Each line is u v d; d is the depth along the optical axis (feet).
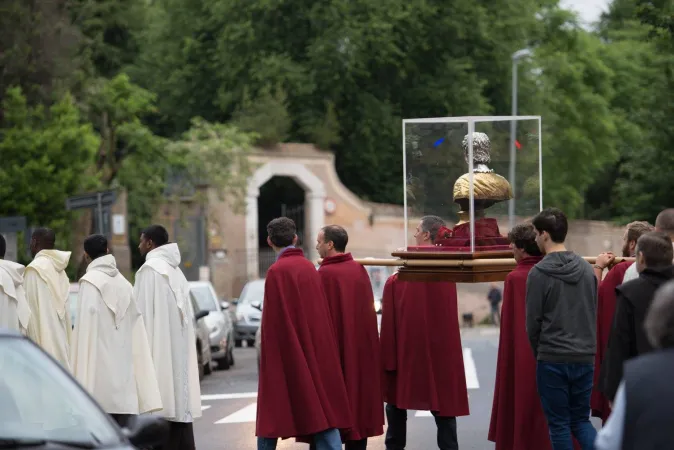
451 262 34.06
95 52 146.10
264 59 172.14
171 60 185.06
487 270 34.14
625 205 140.15
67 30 118.93
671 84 126.11
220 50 176.55
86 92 121.29
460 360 37.06
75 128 105.91
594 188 247.29
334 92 176.04
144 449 21.21
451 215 34.81
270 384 33.24
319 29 173.06
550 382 30.73
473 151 34.42
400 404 36.96
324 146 170.60
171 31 184.96
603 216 245.04
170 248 37.70
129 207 145.79
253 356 100.27
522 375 32.91
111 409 35.19
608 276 33.94
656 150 131.64
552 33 207.41
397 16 169.27
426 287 36.81
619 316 25.36
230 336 85.51
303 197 183.11
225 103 176.04
